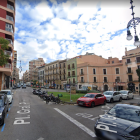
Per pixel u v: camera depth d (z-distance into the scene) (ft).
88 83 128.77
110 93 48.83
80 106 38.04
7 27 84.28
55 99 44.24
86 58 152.76
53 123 20.74
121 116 15.75
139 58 115.24
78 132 16.83
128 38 23.00
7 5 87.25
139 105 17.61
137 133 12.18
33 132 16.81
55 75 193.36
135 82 115.34
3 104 22.36
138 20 21.33
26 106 37.09
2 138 14.94
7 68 80.33
